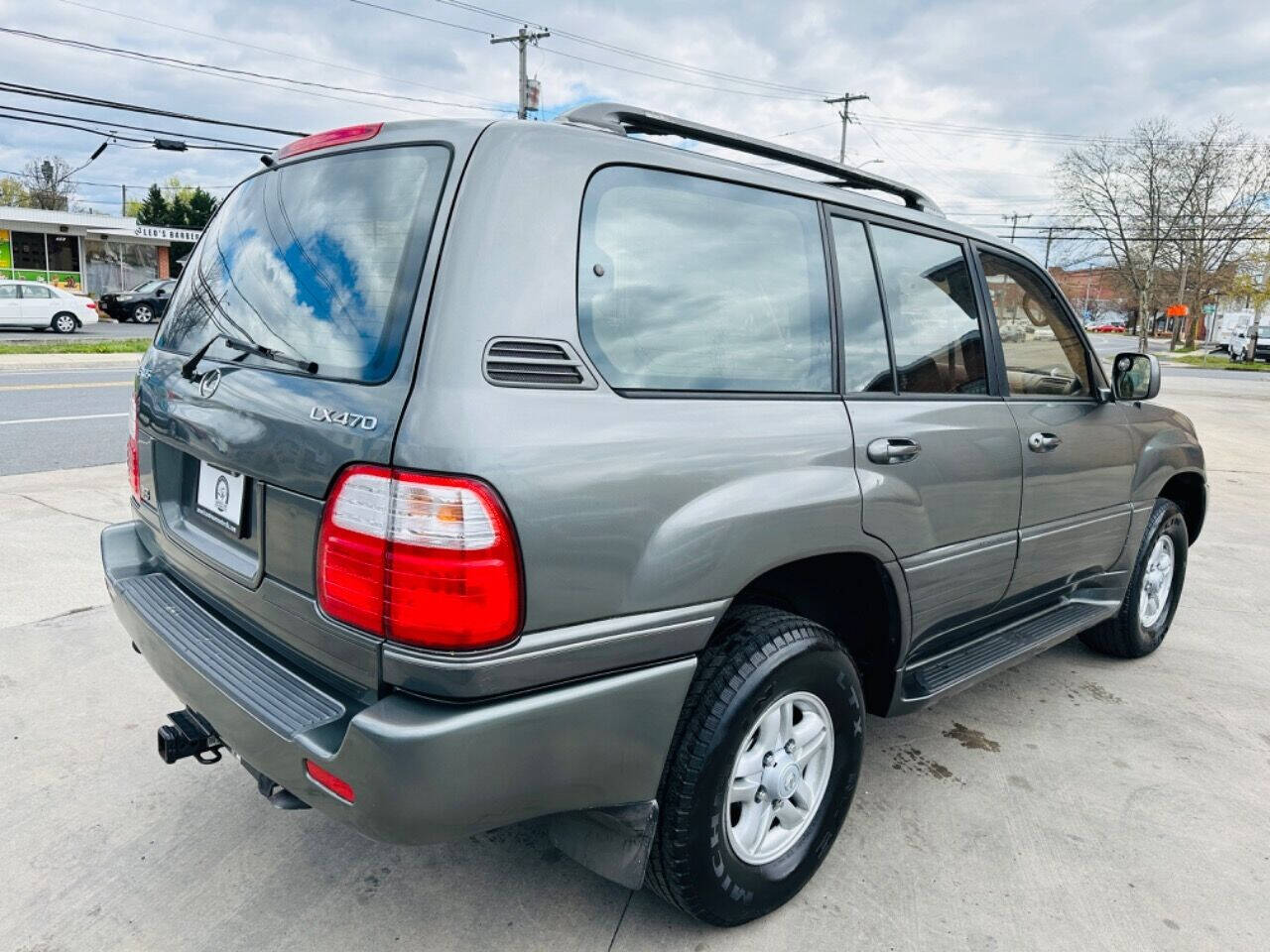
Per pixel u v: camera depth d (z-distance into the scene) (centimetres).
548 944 220
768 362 224
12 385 1235
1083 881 253
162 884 237
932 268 283
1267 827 284
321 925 224
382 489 166
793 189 243
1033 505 306
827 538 223
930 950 223
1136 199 4472
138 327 2886
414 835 168
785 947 222
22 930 219
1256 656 431
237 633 212
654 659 191
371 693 175
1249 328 4241
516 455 167
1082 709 366
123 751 300
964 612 292
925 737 338
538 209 183
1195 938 231
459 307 171
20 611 409
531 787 177
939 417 265
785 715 225
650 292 201
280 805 202
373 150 206
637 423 188
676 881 207
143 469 259
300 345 196
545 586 171
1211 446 1194
